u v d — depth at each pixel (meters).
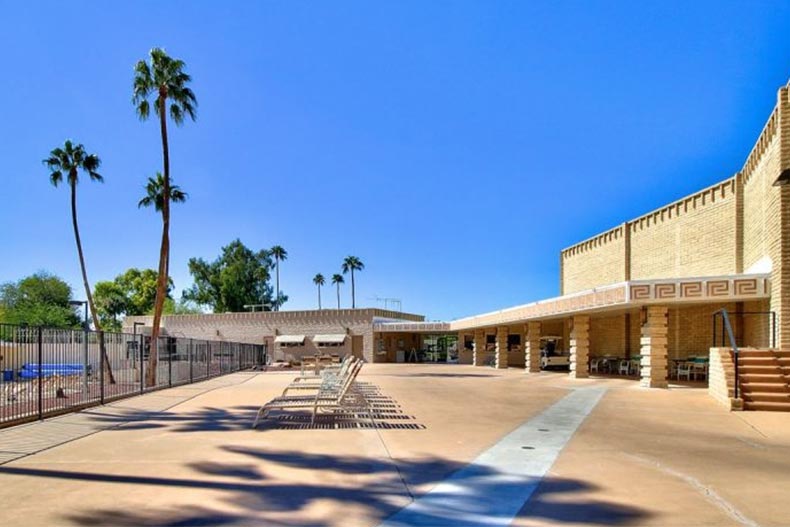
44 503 6.07
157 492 6.47
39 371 12.84
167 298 88.50
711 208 24.27
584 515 5.68
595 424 11.50
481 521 5.52
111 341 19.88
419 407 14.55
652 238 28.64
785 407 13.41
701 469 7.54
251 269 88.88
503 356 38.56
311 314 57.75
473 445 9.21
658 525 5.38
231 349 37.62
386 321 56.72
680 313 25.34
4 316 57.81
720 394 15.14
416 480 7.00
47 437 10.20
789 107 17.25
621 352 30.84
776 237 17.72
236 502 6.10
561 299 26.41
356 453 8.55
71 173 34.75
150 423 11.91
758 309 20.31
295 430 10.76
